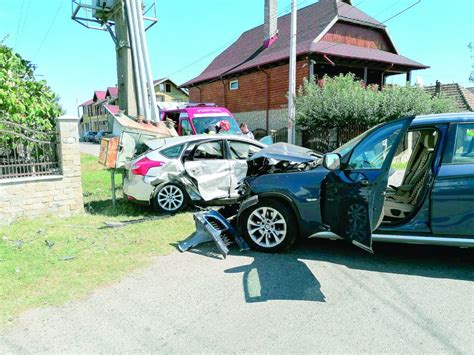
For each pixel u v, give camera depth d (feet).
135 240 16.15
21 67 22.34
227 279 12.09
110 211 21.75
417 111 41.42
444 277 11.91
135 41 40.83
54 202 19.99
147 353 8.19
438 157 12.10
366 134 13.19
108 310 10.14
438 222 12.03
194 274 12.52
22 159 19.29
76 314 9.94
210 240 15.15
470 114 12.35
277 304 10.34
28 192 19.10
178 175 20.40
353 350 8.14
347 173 12.41
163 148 20.75
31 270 12.82
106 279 12.14
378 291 11.00
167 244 15.64
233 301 10.56
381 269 12.67
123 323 9.46
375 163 12.46
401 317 9.50
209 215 15.58
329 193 12.91
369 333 8.80
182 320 9.57
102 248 15.14
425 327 9.00
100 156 22.88
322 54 54.39
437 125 12.35
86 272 12.71
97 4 46.93
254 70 66.74
